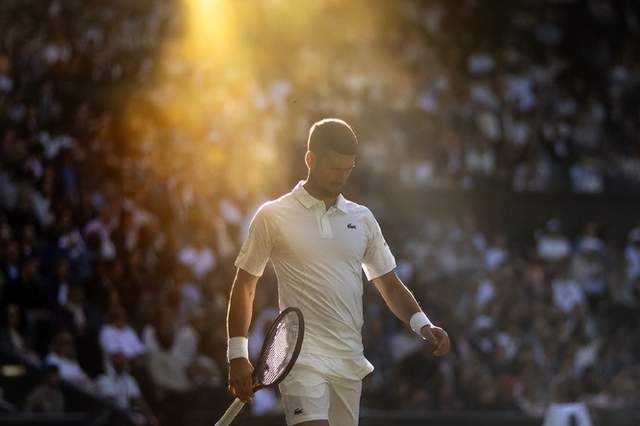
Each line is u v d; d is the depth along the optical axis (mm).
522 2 63344
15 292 35750
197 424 34000
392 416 36719
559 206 53406
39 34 46688
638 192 56062
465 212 51344
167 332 35250
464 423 37688
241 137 46375
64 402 33406
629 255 50438
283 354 14391
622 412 39781
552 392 37094
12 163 39406
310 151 15352
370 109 51750
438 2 61344
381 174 49562
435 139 52312
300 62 52812
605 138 58219
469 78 57594
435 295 41875
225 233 42562
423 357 38656
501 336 42344
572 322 44531
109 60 46562
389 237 46531
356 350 15375
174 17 51094
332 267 15312
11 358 34281
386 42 57031
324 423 15000
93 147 42875
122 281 38062
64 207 39594
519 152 54469
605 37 64250
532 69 60531
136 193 41469
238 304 15336
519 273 46781
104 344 34875
